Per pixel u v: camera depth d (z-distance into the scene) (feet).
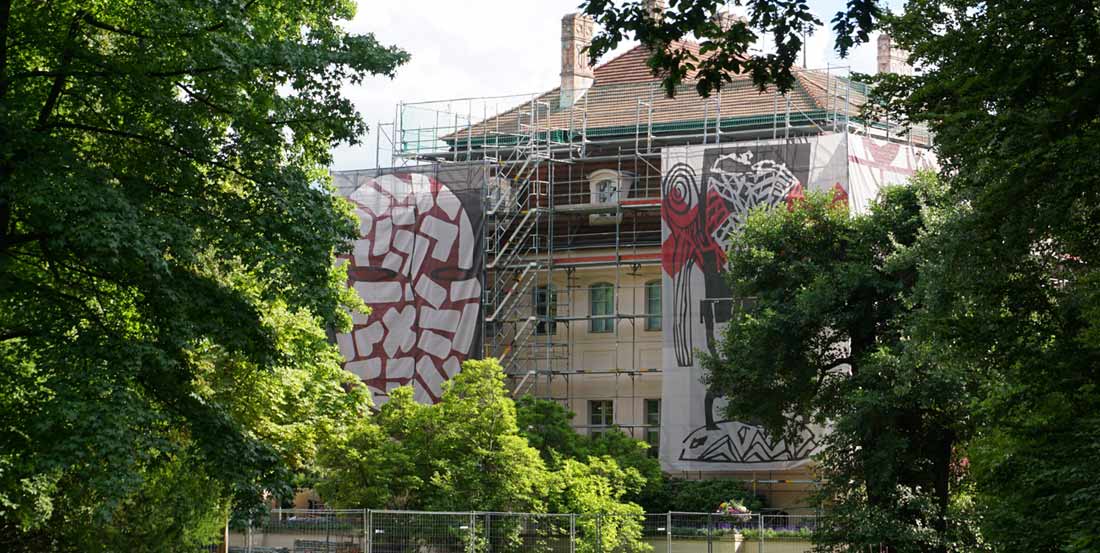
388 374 210.18
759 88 53.26
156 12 75.77
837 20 52.08
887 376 133.69
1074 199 59.93
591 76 239.50
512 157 227.40
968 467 129.90
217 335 81.35
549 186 213.66
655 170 218.59
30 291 75.82
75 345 74.33
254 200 81.35
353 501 156.76
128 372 74.43
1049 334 69.67
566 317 211.00
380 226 212.84
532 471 154.71
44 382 74.33
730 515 157.48
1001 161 60.49
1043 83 57.72
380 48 83.82
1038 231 61.87
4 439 75.41
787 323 143.74
